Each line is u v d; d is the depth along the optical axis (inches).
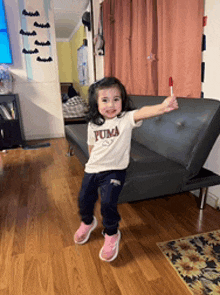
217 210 66.7
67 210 68.9
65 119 173.6
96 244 53.5
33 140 161.3
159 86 88.7
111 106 41.3
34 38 150.0
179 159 58.6
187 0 67.9
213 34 62.3
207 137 53.9
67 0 175.0
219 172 66.1
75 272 45.6
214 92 64.6
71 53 323.3
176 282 42.7
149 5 87.9
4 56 145.2
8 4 140.6
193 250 50.7
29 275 45.3
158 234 56.3
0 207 71.4
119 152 44.5
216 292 40.5
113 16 129.6
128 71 116.6
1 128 135.8
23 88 155.3
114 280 43.5
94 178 46.6
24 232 58.8
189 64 70.6
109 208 44.3
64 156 121.3
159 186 54.5
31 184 87.5
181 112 61.3
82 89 260.8
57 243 54.3
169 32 78.0
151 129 73.4
